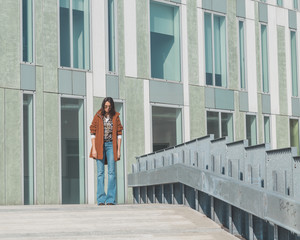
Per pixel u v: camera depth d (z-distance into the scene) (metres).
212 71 22.55
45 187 17.70
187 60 21.69
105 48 19.42
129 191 19.77
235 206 8.50
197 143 11.51
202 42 22.25
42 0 18.03
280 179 7.48
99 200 12.21
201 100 21.95
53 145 17.95
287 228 6.71
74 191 18.34
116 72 19.66
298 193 6.98
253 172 8.38
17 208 10.38
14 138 17.17
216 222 9.88
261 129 24.03
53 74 18.08
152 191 14.87
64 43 18.44
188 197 11.39
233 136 22.95
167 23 21.31
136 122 20.00
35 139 17.58
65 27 18.52
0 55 17.11
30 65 17.64
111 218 9.59
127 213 10.12
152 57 20.75
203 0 22.42
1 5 17.23
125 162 19.66
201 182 10.01
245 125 23.42
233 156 9.24
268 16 24.83
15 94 17.27
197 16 22.17
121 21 19.91
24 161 17.34
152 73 20.69
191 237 8.31
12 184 17.05
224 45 23.09
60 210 10.45
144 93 20.30
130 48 20.06
